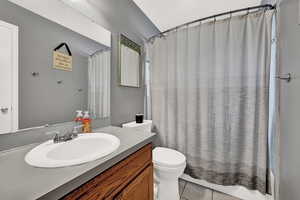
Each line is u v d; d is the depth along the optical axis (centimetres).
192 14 182
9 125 76
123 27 168
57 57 99
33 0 85
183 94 177
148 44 205
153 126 197
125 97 179
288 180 96
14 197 41
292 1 92
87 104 122
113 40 153
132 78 189
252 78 138
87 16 121
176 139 183
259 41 136
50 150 74
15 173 54
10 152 74
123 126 167
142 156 95
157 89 194
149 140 100
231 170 150
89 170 56
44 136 92
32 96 86
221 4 163
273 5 133
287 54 100
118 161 72
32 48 86
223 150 152
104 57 139
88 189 58
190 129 170
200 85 164
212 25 158
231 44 147
